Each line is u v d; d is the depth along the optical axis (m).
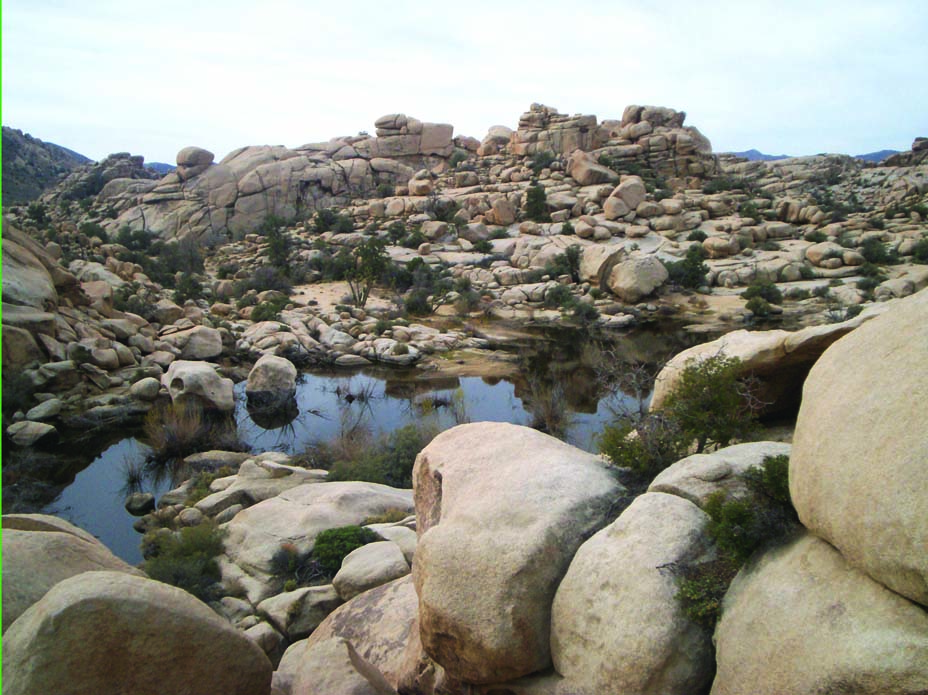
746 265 59.25
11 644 5.13
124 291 44.72
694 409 8.16
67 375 29.11
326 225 77.56
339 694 7.50
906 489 3.86
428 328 45.84
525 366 37.56
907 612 3.91
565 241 66.19
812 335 8.40
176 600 5.79
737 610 5.04
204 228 82.25
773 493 5.62
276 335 41.12
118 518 18.41
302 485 16.39
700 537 5.75
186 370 27.56
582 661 5.64
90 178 104.12
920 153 112.81
